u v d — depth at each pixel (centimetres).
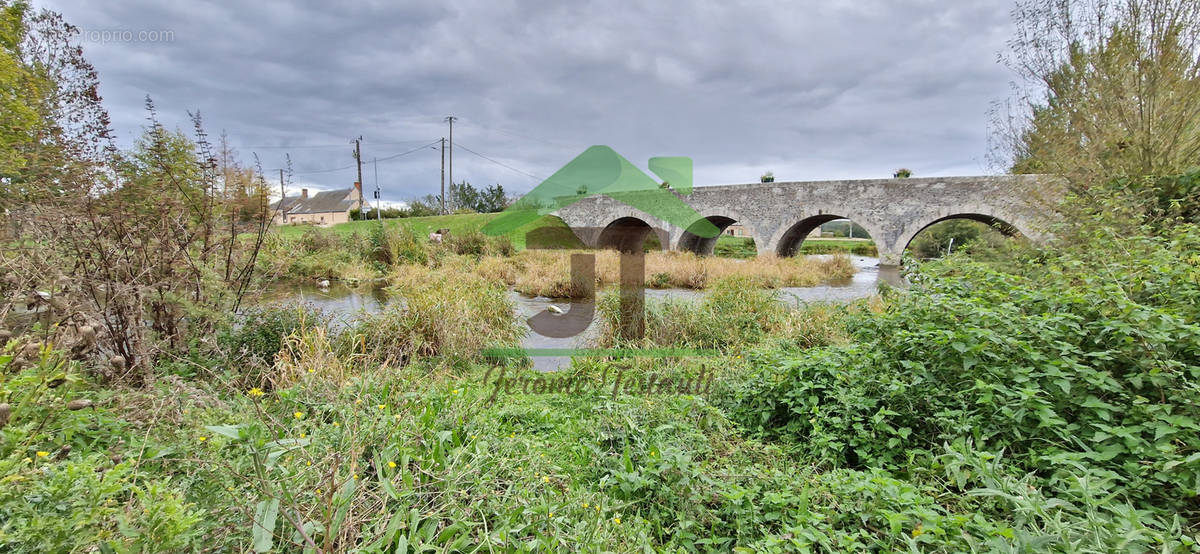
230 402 226
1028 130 805
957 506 189
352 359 387
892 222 2002
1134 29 562
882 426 248
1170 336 216
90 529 109
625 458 223
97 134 345
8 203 299
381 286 1165
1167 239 402
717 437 280
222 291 357
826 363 304
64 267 284
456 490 175
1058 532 144
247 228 408
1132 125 577
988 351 244
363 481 159
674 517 209
